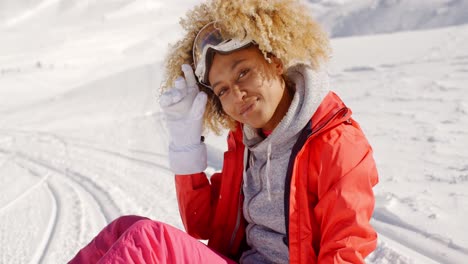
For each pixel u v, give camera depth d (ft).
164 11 426.92
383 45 47.21
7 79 114.32
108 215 13.24
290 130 5.39
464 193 10.73
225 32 5.43
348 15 239.09
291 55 5.38
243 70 5.41
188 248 5.14
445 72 26.08
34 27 427.74
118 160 20.30
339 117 5.34
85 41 304.30
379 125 17.87
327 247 5.00
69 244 11.31
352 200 4.95
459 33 45.55
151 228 5.00
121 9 426.51
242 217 6.35
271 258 5.87
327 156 5.17
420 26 190.49
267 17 5.31
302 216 5.32
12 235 12.19
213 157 16.84
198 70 5.85
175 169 6.36
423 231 9.28
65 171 19.38
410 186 11.51
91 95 54.65
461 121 16.88
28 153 24.30
